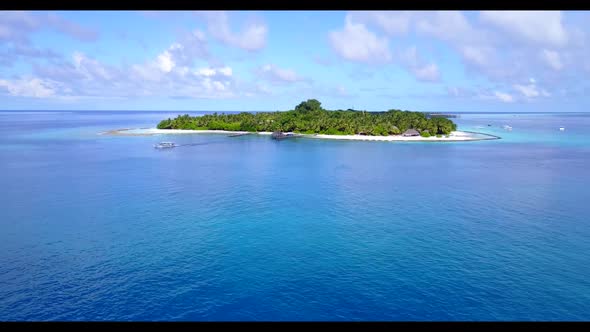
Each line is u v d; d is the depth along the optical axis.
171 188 78.19
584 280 39.84
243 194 73.50
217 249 47.47
